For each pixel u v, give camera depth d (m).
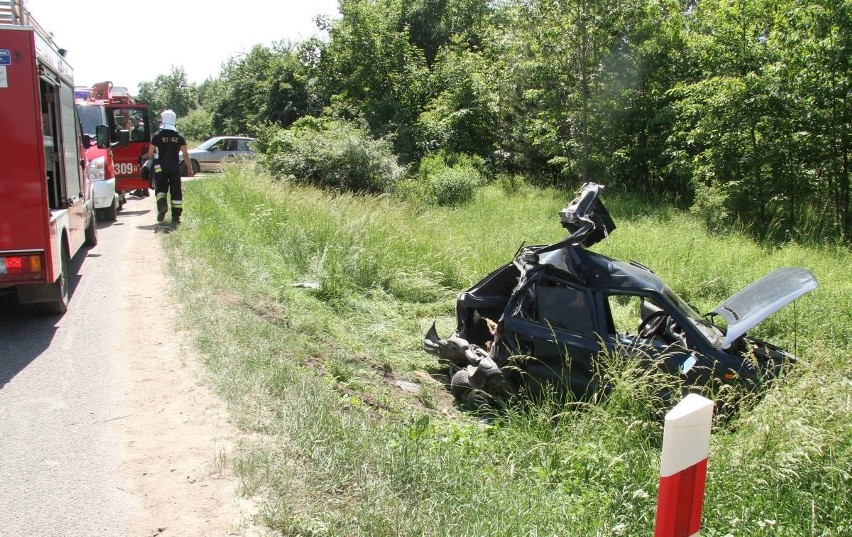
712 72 17.91
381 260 10.66
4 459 4.30
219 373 5.61
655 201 21.16
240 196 14.64
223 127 51.88
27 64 6.38
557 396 6.26
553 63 23.08
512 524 3.68
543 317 6.49
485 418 6.34
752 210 16.64
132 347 6.35
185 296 7.75
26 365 5.90
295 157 19.39
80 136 9.70
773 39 16.30
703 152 18.78
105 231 12.12
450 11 38.25
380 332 8.41
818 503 4.11
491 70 27.31
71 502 3.82
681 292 10.25
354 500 3.85
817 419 4.50
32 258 6.55
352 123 22.94
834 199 17.00
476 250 11.90
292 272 9.90
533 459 4.83
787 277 6.08
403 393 6.71
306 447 4.39
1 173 6.42
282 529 3.57
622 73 22.78
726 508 4.03
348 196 15.01
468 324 7.68
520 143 26.22
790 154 16.47
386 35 27.84
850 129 15.74
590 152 23.61
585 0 21.62
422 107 27.95
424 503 3.85
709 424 2.43
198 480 4.06
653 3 21.89
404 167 22.02
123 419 4.88
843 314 8.83
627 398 5.24
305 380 5.59
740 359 5.98
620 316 6.89
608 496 4.16
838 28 15.34
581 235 6.80
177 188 12.50
